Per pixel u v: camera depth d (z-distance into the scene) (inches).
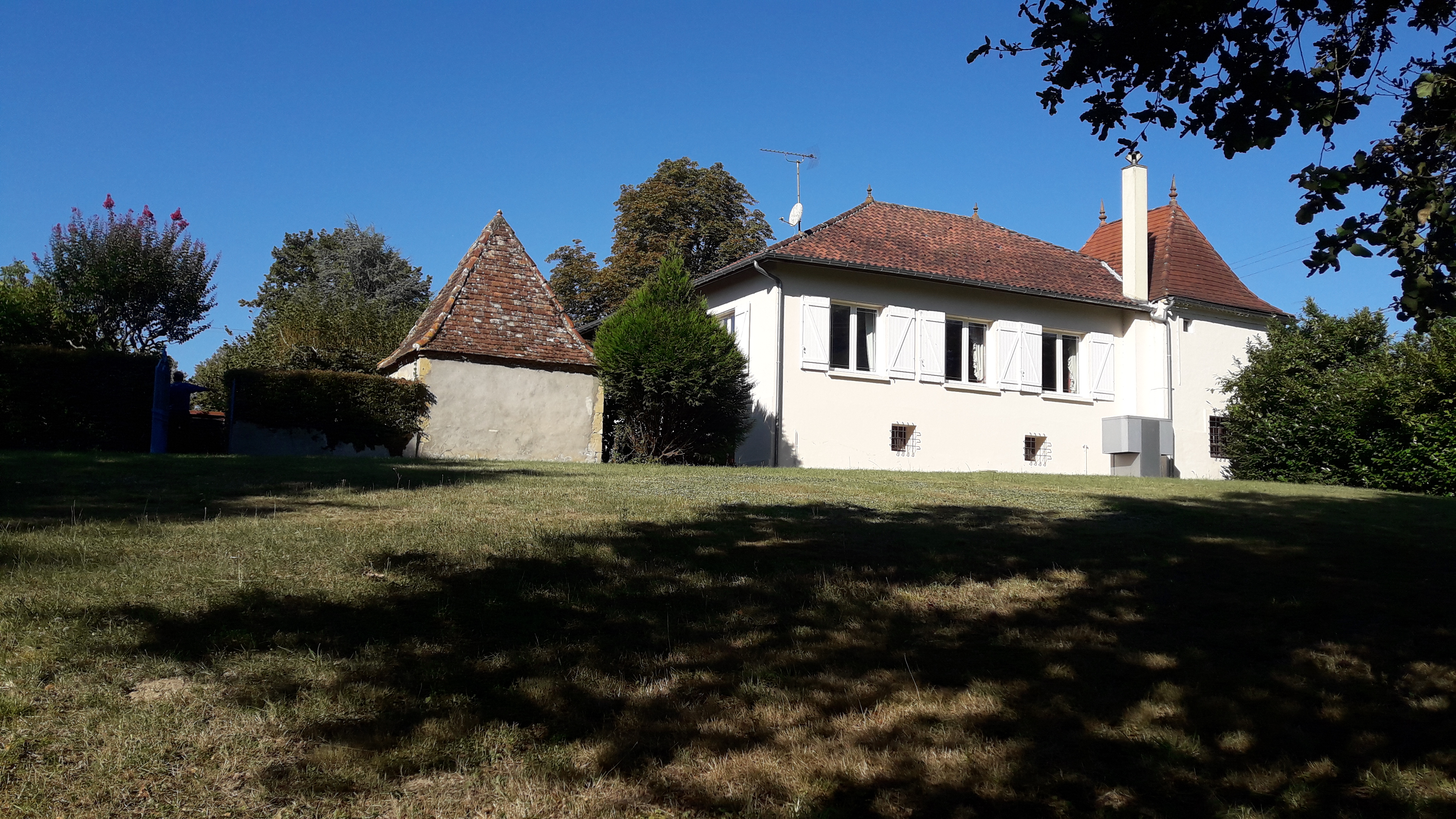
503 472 448.8
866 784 138.0
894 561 258.7
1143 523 354.0
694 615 203.2
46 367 596.7
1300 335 876.6
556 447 707.4
